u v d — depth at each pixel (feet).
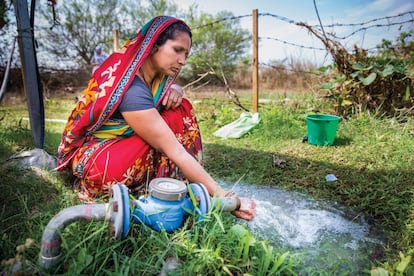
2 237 4.15
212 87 23.86
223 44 28.27
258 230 5.35
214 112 14.26
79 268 3.50
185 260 4.00
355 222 5.69
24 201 5.13
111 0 29.76
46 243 3.52
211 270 3.89
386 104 12.31
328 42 12.77
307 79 19.33
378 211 5.92
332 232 5.37
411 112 11.71
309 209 6.11
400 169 7.51
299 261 4.36
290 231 5.36
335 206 6.23
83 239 3.92
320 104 13.52
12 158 6.84
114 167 4.97
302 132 11.03
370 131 10.55
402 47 14.10
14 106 17.38
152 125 4.73
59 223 3.62
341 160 8.34
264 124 11.66
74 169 5.41
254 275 3.89
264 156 8.80
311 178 7.38
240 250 4.05
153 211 4.09
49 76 25.14
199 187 4.39
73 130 5.32
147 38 4.88
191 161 4.76
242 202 4.58
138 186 5.36
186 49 5.00
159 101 5.26
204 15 28.96
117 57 5.03
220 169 8.05
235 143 10.21
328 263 4.59
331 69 13.57
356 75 12.12
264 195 6.68
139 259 3.98
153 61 5.07
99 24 29.53
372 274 4.00
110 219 3.79
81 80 26.94
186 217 4.44
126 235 3.87
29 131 9.71
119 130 5.16
